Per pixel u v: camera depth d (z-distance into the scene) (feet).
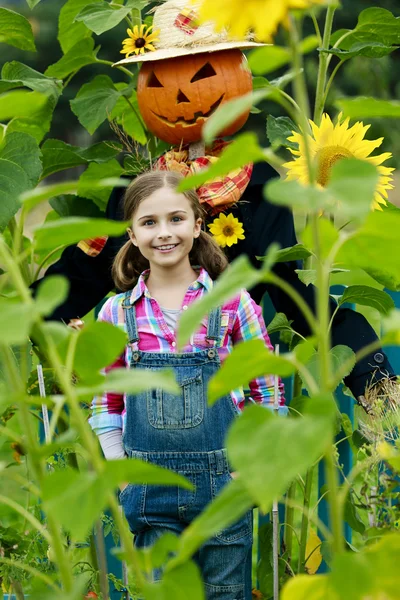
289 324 10.88
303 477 11.82
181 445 9.37
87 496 4.51
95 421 10.08
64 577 5.28
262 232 11.30
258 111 12.30
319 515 11.86
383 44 11.81
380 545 4.83
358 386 10.45
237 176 11.02
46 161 11.97
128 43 11.35
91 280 11.85
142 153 12.63
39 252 12.51
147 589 4.89
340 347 10.45
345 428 11.25
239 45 10.88
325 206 4.49
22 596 9.80
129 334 9.80
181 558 4.75
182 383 9.41
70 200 12.59
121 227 4.77
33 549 9.83
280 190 4.37
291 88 40.57
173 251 9.87
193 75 11.01
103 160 12.15
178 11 11.18
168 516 9.55
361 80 38.29
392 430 9.51
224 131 11.27
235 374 4.91
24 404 5.10
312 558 11.37
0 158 10.17
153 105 11.25
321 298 4.85
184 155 11.48
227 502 4.62
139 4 11.63
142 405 9.48
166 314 9.87
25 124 11.62
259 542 11.42
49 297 4.41
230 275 4.54
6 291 11.33
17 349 10.79
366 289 10.38
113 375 4.87
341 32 12.03
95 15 11.54
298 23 4.99
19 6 49.78
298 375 11.62
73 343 4.99
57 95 11.56
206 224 11.17
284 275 11.27
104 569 9.38
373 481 10.21
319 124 11.55
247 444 4.32
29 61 50.42
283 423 4.37
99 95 12.36
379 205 10.53
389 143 36.76
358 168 4.42
